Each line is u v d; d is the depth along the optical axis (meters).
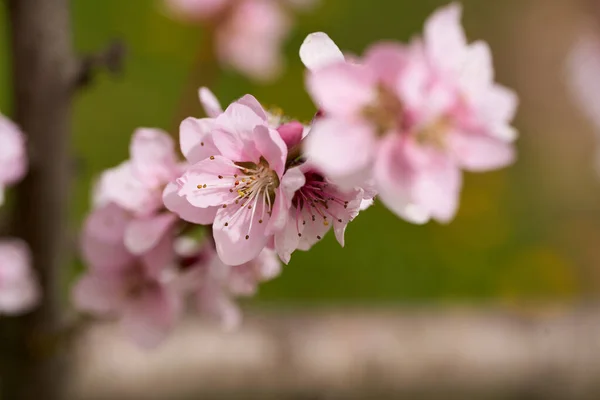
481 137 0.49
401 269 1.27
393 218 1.29
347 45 1.50
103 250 0.56
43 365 0.62
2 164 0.56
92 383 0.69
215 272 0.55
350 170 0.47
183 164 0.53
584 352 0.79
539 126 1.66
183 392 0.71
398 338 0.76
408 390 0.75
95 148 1.23
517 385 0.77
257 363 0.73
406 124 0.47
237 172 0.49
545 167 1.58
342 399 0.74
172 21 1.33
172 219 0.53
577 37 1.72
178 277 0.56
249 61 0.94
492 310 0.81
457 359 0.76
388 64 0.47
